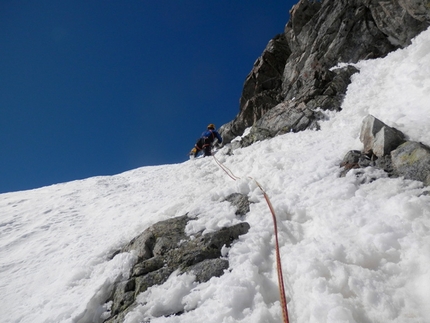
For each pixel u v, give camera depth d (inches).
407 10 315.3
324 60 457.4
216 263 143.8
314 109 350.6
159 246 175.6
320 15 508.7
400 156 164.9
